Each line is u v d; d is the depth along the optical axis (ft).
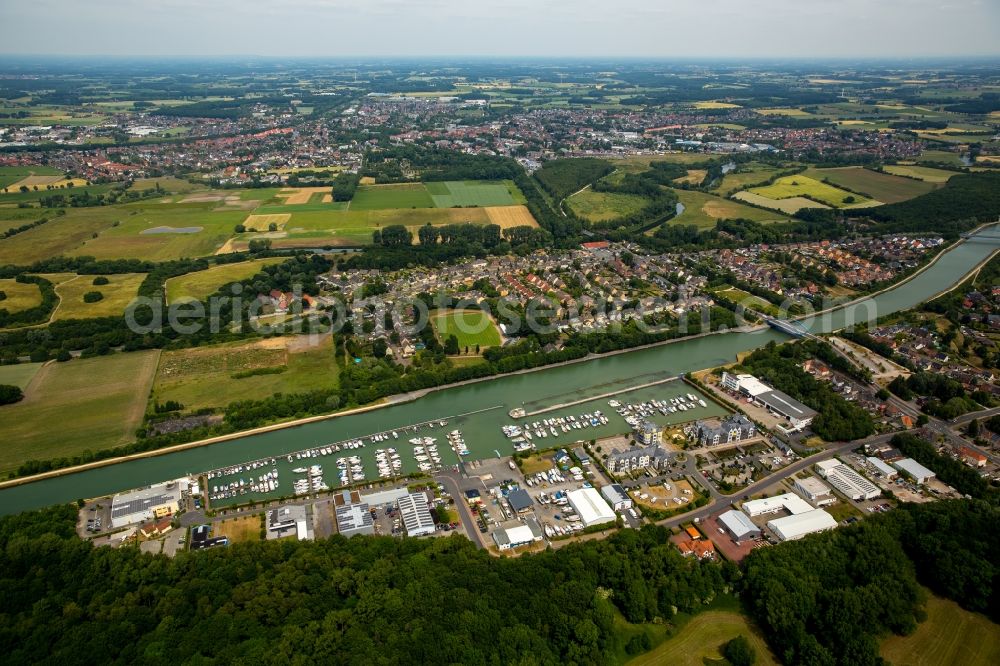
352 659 555.28
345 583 644.69
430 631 584.81
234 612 613.93
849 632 601.62
